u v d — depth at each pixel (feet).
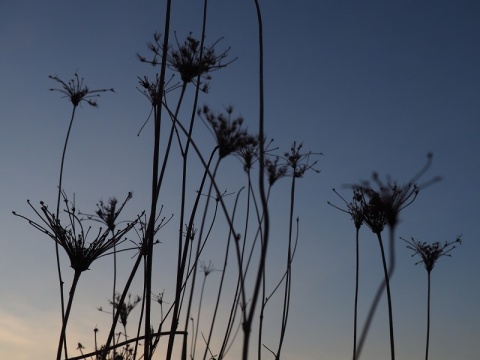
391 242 1.10
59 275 2.00
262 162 1.39
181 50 1.88
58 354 1.77
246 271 1.93
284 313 2.02
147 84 1.94
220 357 1.86
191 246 1.94
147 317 1.68
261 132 1.43
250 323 1.26
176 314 1.77
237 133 1.65
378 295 1.09
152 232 1.71
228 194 2.02
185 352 1.73
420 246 2.41
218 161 1.66
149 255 1.70
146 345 1.68
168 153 1.77
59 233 1.82
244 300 1.29
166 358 1.74
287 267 2.04
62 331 1.78
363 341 1.07
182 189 1.82
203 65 1.88
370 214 1.78
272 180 2.10
